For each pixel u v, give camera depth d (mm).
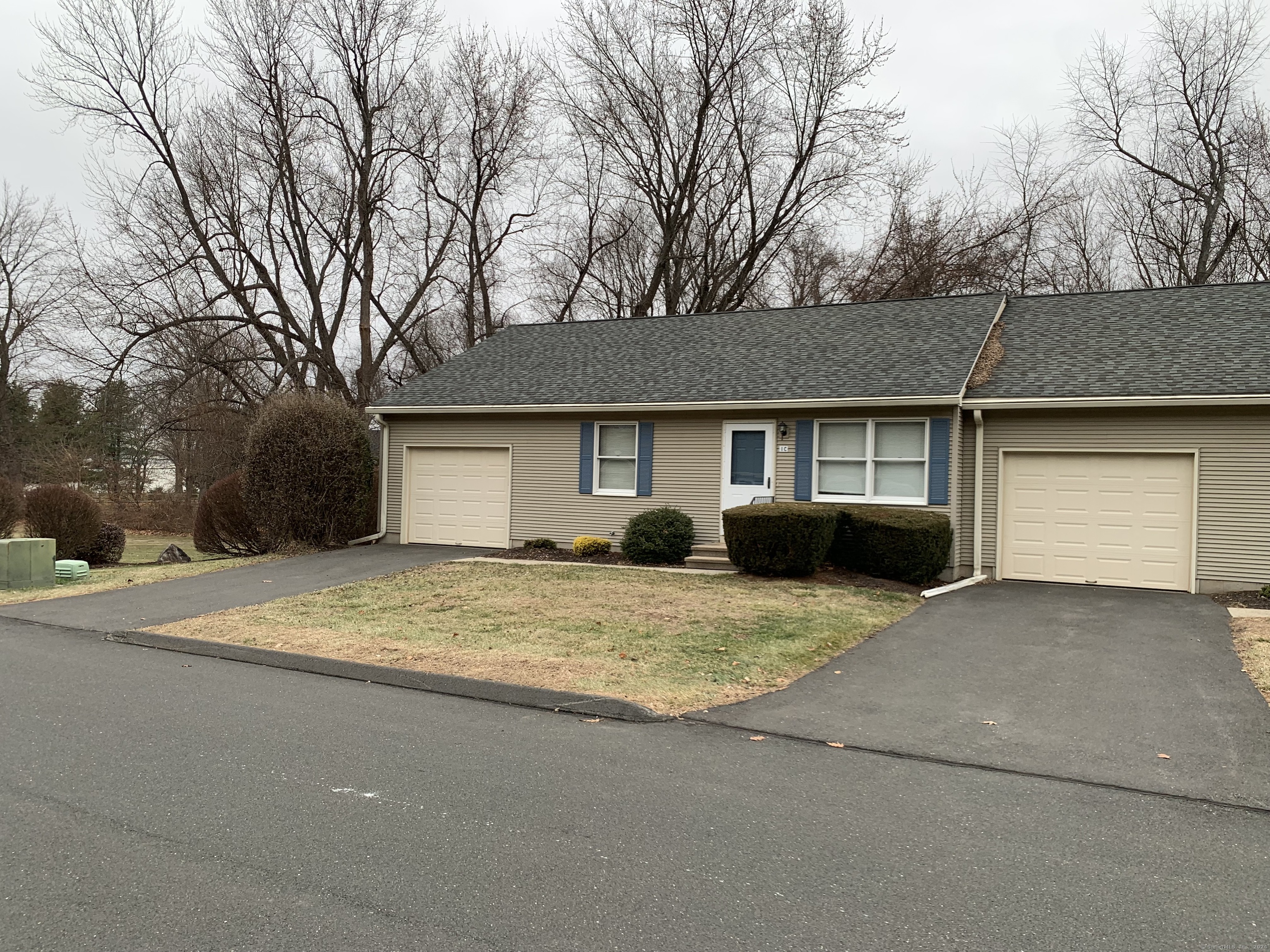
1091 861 4023
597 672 7566
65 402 37969
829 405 13695
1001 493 13359
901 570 12414
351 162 27406
